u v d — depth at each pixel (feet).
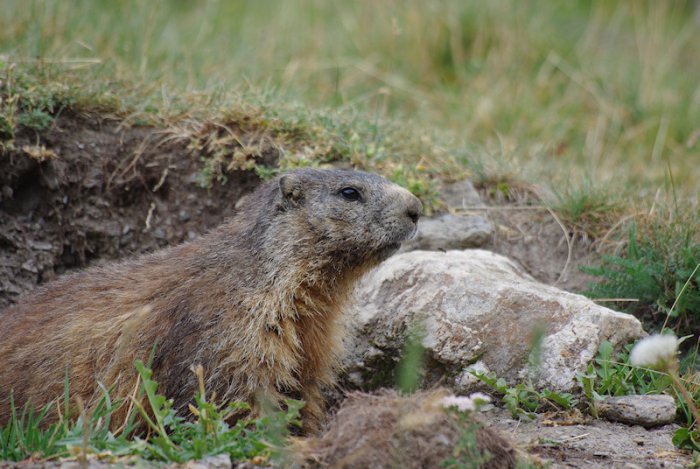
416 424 20.07
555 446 24.27
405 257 32.83
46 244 36.99
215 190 38.42
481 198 40.32
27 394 26.94
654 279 33.63
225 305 26.43
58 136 37.40
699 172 47.16
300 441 21.27
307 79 52.75
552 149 50.78
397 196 27.96
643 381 28.50
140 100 39.88
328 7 62.75
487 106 53.21
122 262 30.32
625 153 50.88
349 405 21.18
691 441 23.76
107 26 48.34
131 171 38.11
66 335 27.30
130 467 20.48
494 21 60.18
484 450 20.39
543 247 38.04
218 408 25.02
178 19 59.47
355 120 41.42
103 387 24.25
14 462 21.16
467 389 28.35
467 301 29.55
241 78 45.75
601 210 38.60
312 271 27.58
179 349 26.13
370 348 30.68
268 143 38.45
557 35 62.28
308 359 27.94
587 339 28.14
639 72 57.62
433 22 59.57
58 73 39.73
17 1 46.32
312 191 27.84
